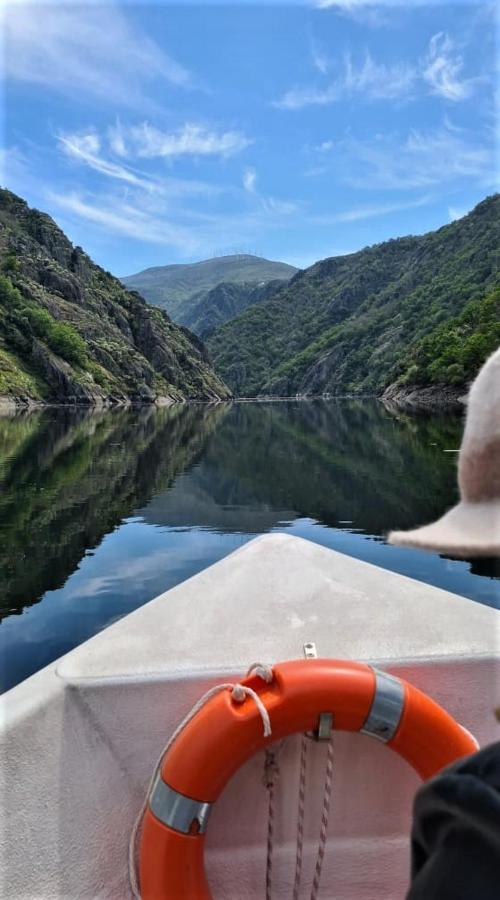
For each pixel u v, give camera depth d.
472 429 1.04
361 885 2.39
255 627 2.75
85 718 2.38
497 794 0.80
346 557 3.33
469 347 104.69
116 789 2.35
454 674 2.55
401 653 2.60
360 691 2.14
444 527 1.02
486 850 0.78
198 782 2.05
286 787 2.41
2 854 2.03
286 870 2.38
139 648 2.62
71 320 149.88
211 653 2.59
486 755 0.87
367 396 197.50
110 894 2.20
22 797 2.12
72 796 2.22
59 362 126.94
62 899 2.08
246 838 2.41
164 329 194.38
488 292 161.25
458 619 2.80
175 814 2.05
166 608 2.89
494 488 1.01
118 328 168.00
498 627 2.75
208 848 2.38
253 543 3.50
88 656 2.57
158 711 2.44
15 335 124.38
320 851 2.27
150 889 2.04
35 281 155.38
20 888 2.02
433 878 0.83
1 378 109.75
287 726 2.12
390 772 2.43
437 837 0.87
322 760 2.40
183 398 166.38
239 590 3.02
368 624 2.77
